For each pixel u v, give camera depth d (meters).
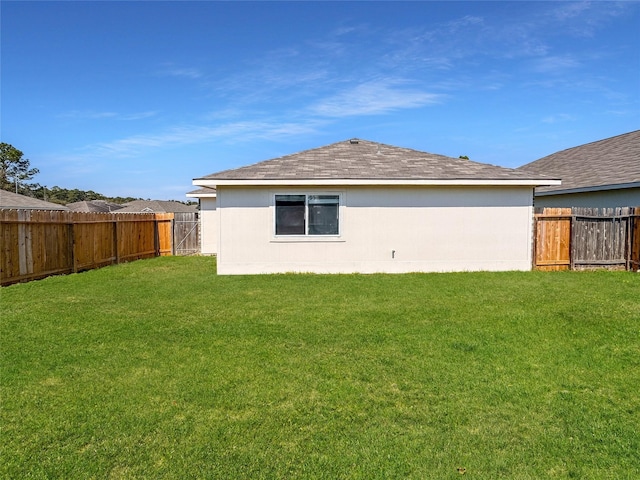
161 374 4.06
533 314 6.32
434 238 11.15
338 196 10.95
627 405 3.44
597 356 4.54
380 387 3.77
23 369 4.20
